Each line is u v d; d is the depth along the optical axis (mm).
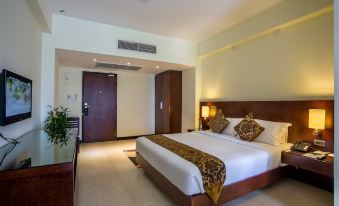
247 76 3756
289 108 2971
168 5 3066
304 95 2852
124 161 3764
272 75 3301
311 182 2674
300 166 2357
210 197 1900
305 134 2762
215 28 3986
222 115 3881
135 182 2791
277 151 2570
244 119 3297
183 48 4723
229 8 3164
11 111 1872
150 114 6535
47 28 3150
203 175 1905
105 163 3635
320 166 2162
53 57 3373
